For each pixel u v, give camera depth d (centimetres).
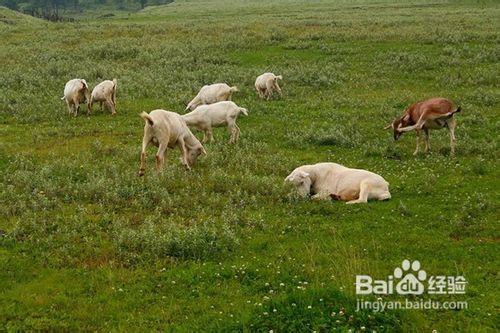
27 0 12875
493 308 710
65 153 1520
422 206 1093
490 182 1237
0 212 1060
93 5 13100
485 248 894
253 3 8588
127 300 747
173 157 1472
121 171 1335
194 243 883
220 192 1198
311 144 1628
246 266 834
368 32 3531
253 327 668
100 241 934
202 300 744
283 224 1007
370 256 873
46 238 941
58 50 3366
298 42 3319
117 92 2355
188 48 3300
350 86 2444
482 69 2561
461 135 1664
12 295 759
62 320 702
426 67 2664
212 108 1642
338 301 707
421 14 4822
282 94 2319
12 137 1722
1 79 2539
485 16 4341
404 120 1520
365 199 1109
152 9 9538
